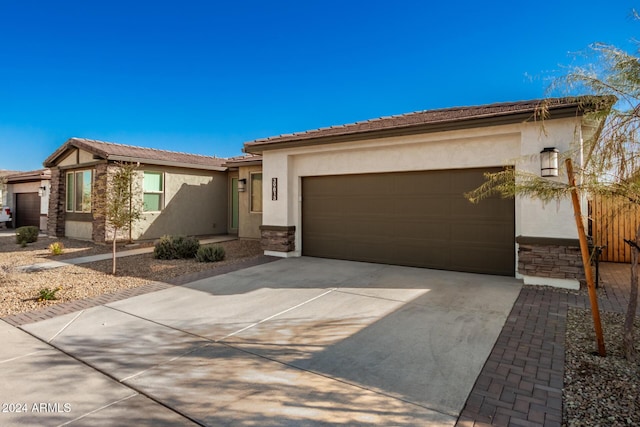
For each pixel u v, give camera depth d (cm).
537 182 449
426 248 896
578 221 417
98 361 411
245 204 1602
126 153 1474
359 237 998
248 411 307
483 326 497
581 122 559
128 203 1022
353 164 990
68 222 1652
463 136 804
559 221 695
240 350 436
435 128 798
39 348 451
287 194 1080
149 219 1519
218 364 399
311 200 1088
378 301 623
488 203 816
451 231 862
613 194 393
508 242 795
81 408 316
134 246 1415
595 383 338
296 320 538
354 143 954
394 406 310
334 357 411
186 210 1662
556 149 685
